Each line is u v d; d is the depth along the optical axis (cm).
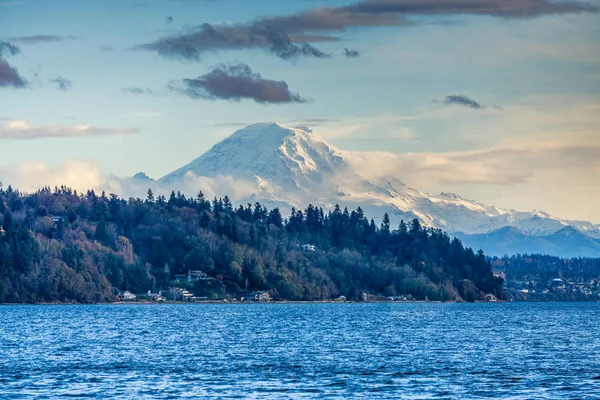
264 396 19625
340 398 19438
